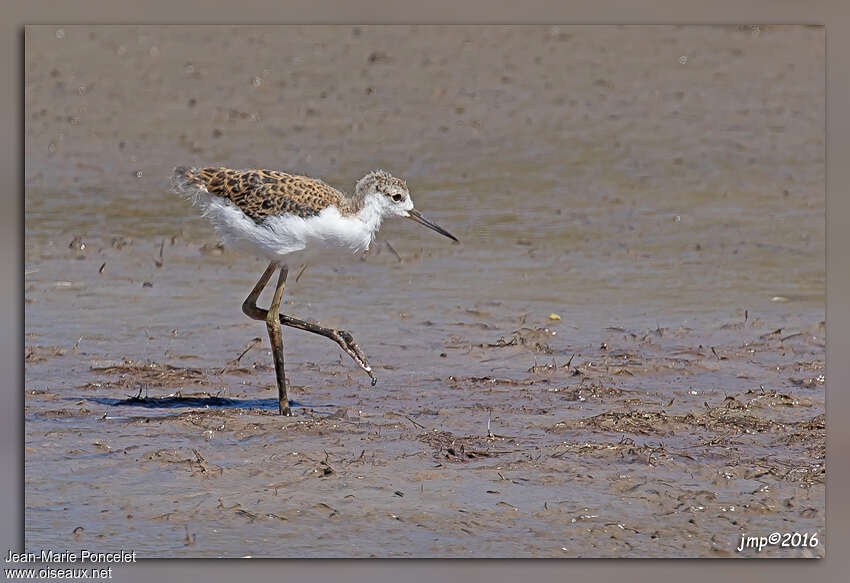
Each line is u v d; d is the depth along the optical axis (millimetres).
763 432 12945
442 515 10898
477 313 17391
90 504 11039
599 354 15688
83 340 15992
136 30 33562
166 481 11508
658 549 10430
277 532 10625
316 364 15258
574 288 18578
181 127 27047
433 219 21938
